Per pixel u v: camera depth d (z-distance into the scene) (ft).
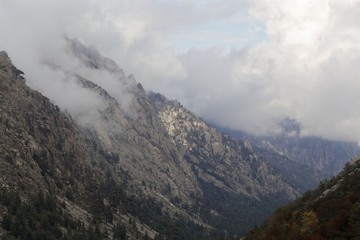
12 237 586.86
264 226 492.54
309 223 372.38
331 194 422.82
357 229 325.83
